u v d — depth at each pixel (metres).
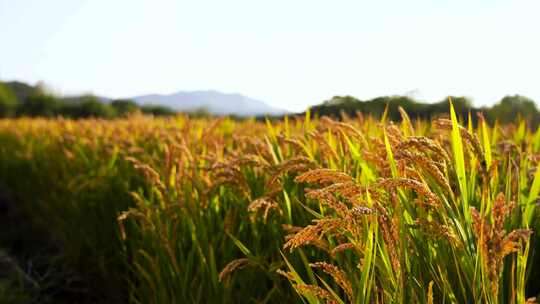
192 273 2.94
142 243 3.45
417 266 1.74
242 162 2.70
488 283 1.50
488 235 1.47
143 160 4.93
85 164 5.66
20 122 12.07
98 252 4.54
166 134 5.20
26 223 7.46
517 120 4.36
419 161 1.68
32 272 5.32
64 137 6.86
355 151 2.23
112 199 4.53
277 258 2.63
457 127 1.79
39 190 7.21
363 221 1.71
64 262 5.41
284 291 2.53
